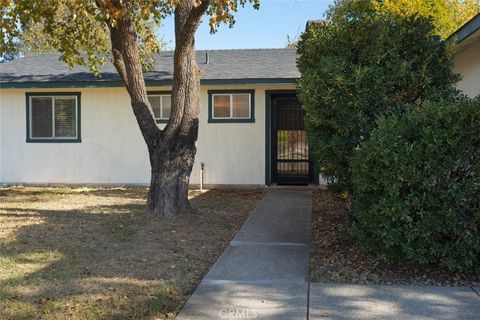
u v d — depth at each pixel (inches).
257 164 525.7
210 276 217.3
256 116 523.5
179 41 316.2
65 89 546.0
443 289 197.9
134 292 194.7
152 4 302.2
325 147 251.3
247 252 256.1
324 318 169.9
